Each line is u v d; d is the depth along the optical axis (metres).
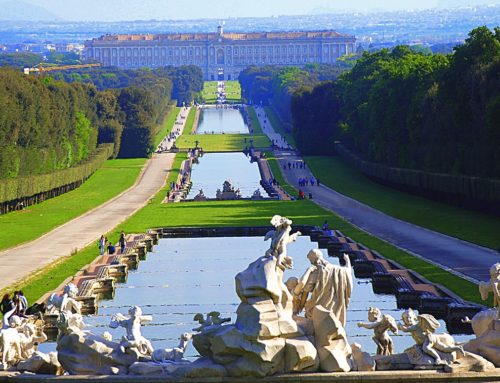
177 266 175.75
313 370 81.44
